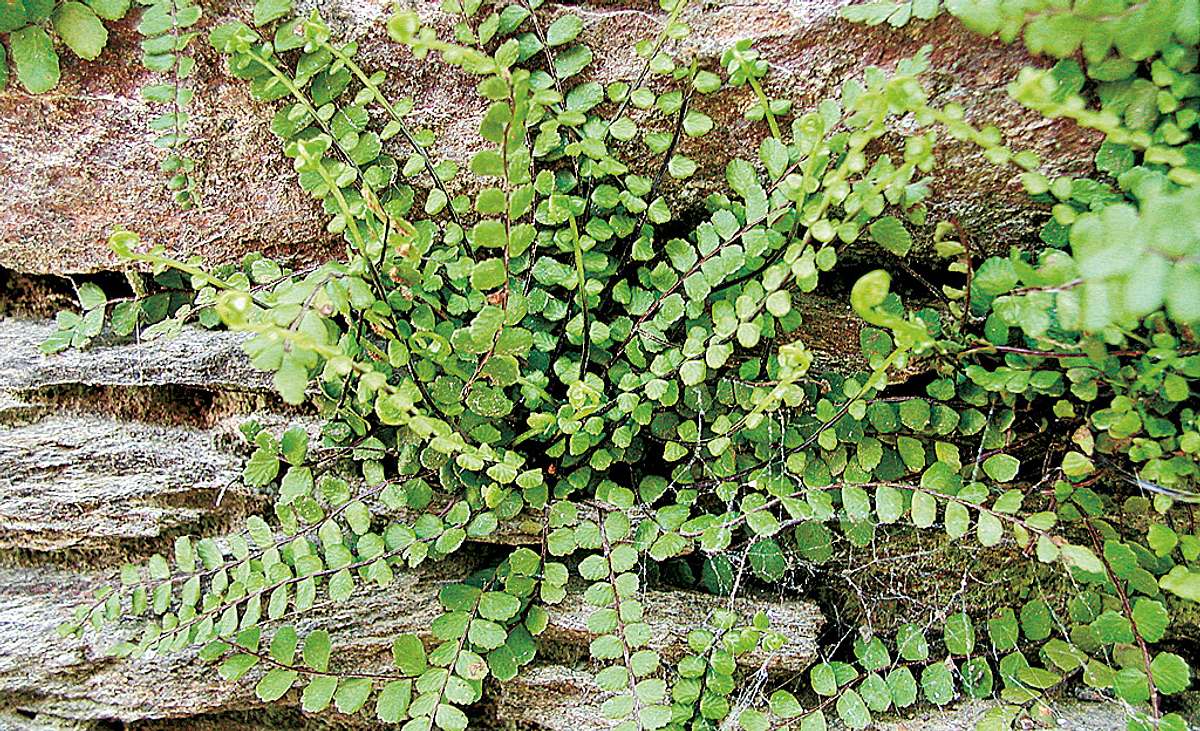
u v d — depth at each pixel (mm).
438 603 431
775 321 422
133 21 408
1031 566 437
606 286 422
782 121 408
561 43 403
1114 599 410
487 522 413
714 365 397
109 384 433
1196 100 373
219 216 427
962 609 440
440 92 414
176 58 407
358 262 394
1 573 437
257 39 402
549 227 417
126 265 431
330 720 444
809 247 384
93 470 432
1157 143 376
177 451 434
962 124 368
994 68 391
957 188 405
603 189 407
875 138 400
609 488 419
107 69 412
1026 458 430
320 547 423
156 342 432
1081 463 396
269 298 403
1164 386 383
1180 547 402
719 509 439
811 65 401
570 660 433
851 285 425
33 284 444
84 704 432
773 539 434
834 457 417
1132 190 377
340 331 416
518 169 374
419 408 412
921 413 409
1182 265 323
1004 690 422
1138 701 393
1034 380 392
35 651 429
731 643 408
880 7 388
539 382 409
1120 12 361
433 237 416
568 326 411
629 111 410
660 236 428
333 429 420
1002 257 408
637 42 405
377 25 408
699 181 419
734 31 401
